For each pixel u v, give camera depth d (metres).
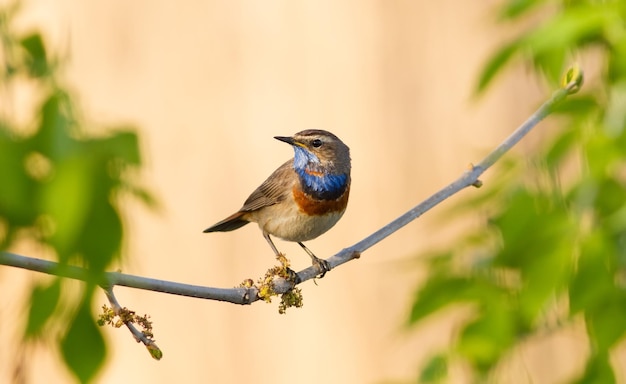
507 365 10.29
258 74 19.42
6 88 7.58
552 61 9.80
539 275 9.12
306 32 19.67
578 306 9.02
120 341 18.52
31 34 7.81
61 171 6.23
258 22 19.48
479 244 10.19
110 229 6.11
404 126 19.81
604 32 9.87
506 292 9.66
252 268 19.02
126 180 6.82
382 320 19.19
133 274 8.92
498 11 11.32
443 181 19.69
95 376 6.84
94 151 6.51
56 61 7.63
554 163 9.97
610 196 9.49
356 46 19.80
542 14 13.27
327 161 13.92
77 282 6.91
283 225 14.05
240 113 19.28
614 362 10.70
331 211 14.09
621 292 9.03
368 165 19.73
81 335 6.85
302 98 19.56
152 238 18.72
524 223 9.51
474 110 19.66
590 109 10.05
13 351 9.60
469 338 9.52
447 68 19.91
